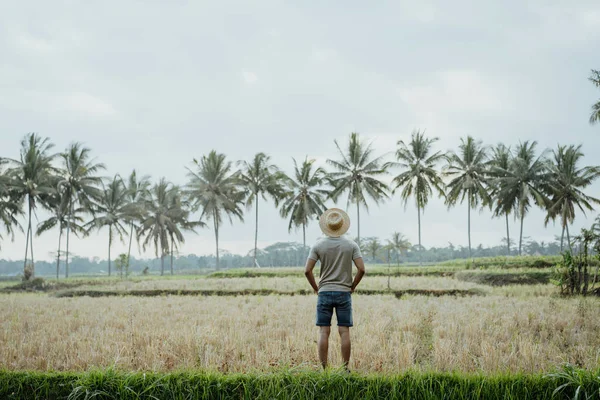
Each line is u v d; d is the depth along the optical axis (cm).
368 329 897
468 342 784
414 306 1378
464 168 5675
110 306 1591
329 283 621
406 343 778
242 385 504
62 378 518
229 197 6038
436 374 510
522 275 2852
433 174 5294
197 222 6581
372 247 6969
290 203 5681
